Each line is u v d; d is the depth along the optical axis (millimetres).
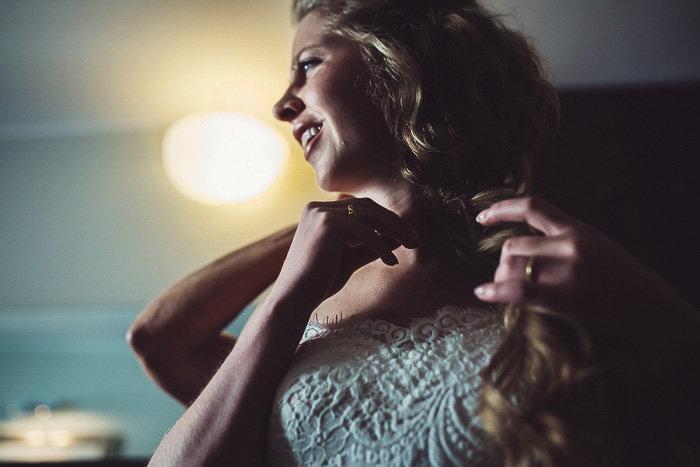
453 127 979
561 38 2152
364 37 1048
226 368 832
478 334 790
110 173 2738
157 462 787
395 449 714
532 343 693
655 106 2350
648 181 2266
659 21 2047
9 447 2660
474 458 683
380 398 757
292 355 838
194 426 791
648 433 680
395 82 1014
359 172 1030
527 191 1041
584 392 657
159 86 2496
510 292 646
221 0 1979
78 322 2633
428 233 972
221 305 1181
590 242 650
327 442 754
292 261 875
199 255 2562
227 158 2496
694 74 2322
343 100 1023
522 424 643
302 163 2660
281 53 2266
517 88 1061
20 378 2805
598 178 2287
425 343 795
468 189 976
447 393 729
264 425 807
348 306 936
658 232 2203
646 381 652
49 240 2682
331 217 879
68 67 2357
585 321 658
